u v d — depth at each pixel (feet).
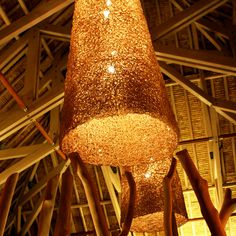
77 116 6.45
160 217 10.28
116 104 6.45
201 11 18.12
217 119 25.81
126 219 6.16
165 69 21.12
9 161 22.89
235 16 21.59
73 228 29.30
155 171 9.11
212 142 25.66
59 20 20.35
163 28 17.92
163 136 7.82
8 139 22.24
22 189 27.20
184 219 8.23
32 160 18.01
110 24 7.15
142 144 8.02
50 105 16.65
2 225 5.94
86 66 6.83
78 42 7.15
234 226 29.12
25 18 15.47
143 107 6.42
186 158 6.47
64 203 5.92
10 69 19.31
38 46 18.33
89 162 7.77
